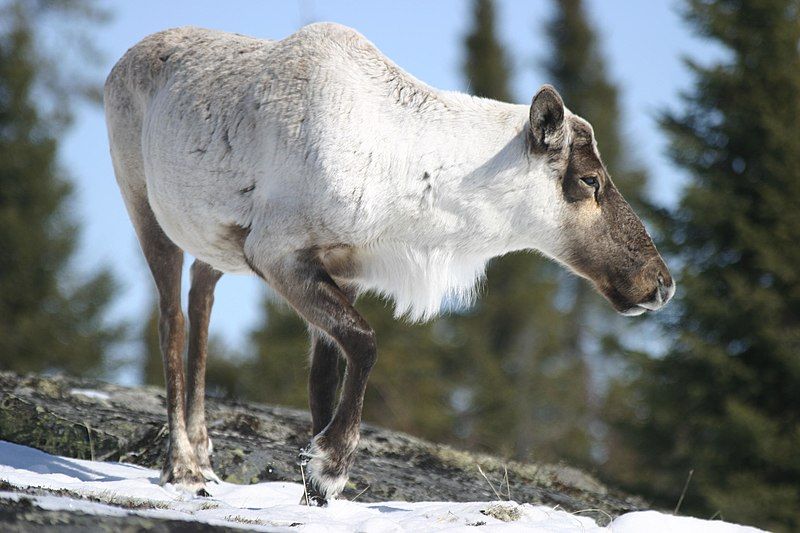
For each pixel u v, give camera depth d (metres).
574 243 23.92
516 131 23.11
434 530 18.31
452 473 29.69
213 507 19.67
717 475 57.12
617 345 66.25
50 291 87.00
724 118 66.31
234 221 22.70
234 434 29.45
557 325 117.50
